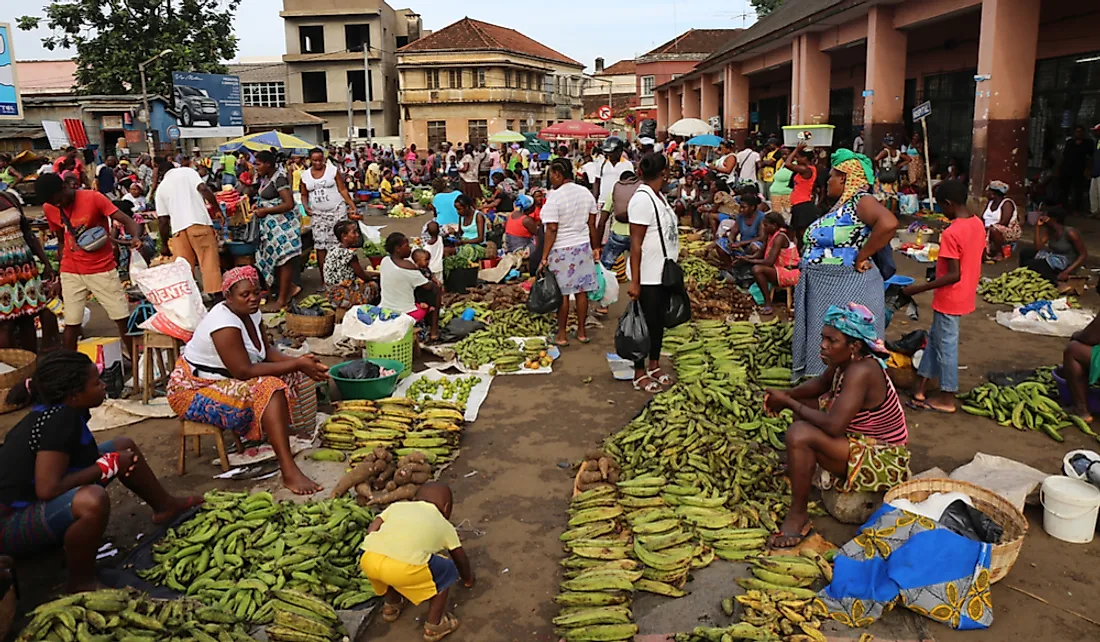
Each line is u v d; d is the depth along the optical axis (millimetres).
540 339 7891
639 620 3637
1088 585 3822
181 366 5102
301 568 3896
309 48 56406
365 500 4672
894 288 6551
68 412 3850
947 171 17062
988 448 5375
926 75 19750
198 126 35406
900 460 4250
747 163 16578
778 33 20906
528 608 3793
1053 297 9164
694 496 4547
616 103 71250
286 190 9375
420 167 32125
